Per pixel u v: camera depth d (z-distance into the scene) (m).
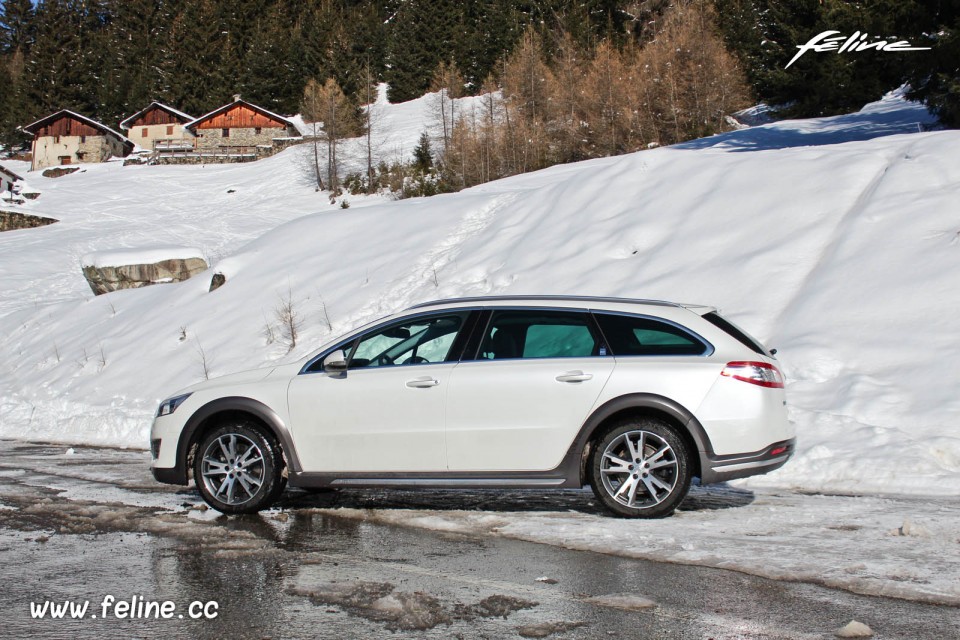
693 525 5.90
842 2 33.16
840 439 8.48
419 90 102.94
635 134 52.03
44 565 5.04
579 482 6.20
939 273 11.17
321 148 73.25
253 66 104.06
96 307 23.27
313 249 20.61
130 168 80.50
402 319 6.76
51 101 106.88
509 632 3.81
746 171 16.05
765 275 12.80
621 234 15.53
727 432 6.05
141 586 4.60
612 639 3.71
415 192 48.59
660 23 73.44
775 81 42.81
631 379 6.16
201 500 7.21
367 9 126.31
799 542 5.39
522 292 15.02
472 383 6.35
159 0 128.00
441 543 5.51
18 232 51.88
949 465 7.73
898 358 9.93
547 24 94.25
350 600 4.31
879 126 31.50
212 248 45.25
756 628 3.84
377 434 6.46
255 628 3.92
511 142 57.09
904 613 4.03
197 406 6.82
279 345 16.19
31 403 16.28
